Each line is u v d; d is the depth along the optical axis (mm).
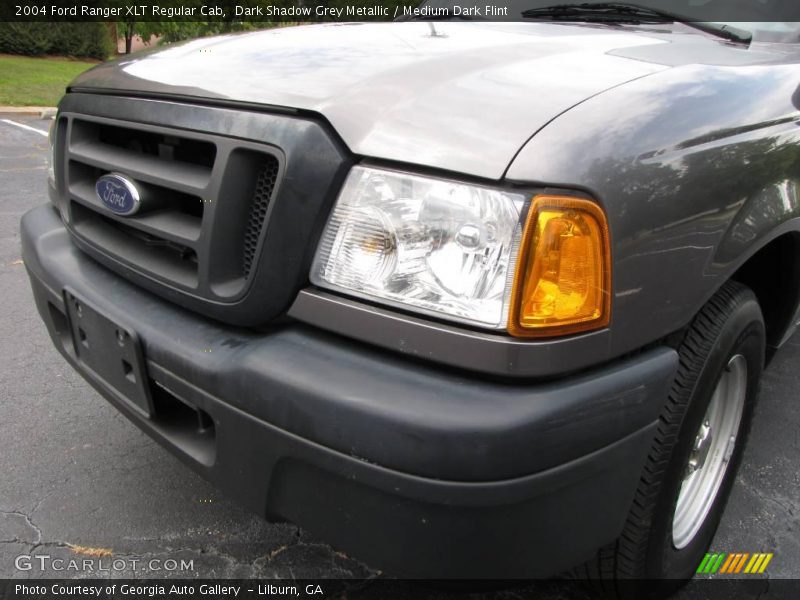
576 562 1472
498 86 1466
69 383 2982
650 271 1410
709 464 2084
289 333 1448
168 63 1892
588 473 1349
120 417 2742
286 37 2078
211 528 2182
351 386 1289
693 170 1478
